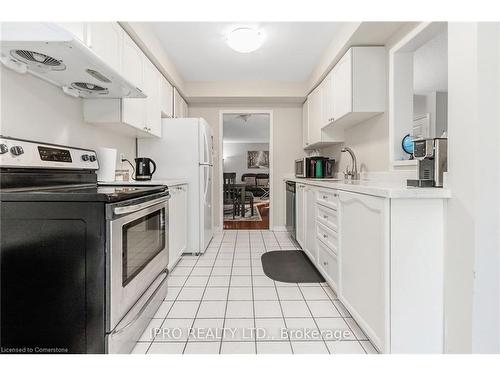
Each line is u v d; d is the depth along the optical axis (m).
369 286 1.49
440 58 3.19
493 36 1.19
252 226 5.19
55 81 1.83
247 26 2.69
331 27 2.74
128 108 2.32
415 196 1.30
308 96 4.24
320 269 2.44
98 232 1.20
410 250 1.33
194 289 2.25
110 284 1.22
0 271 1.21
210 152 3.68
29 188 1.60
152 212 1.76
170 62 3.43
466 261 1.24
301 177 3.98
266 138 10.77
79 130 2.17
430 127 4.48
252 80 4.26
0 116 1.49
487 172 1.20
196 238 3.22
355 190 1.64
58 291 1.21
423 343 1.34
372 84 2.59
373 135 2.80
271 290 2.24
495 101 1.20
